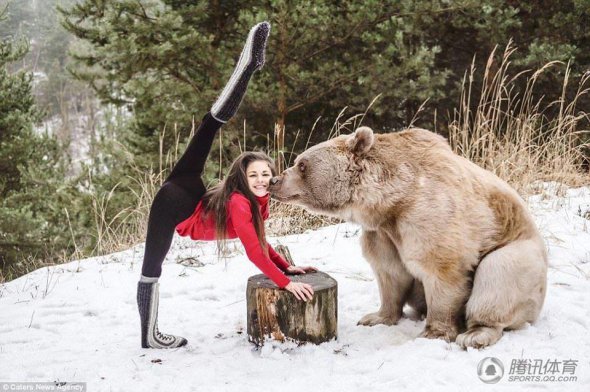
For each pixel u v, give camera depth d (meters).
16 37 13.91
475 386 2.86
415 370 3.03
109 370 3.21
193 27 8.90
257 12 8.70
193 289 4.64
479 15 9.30
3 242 10.98
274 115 9.03
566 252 4.98
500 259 3.30
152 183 7.23
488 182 3.55
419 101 10.24
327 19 8.54
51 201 11.51
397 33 8.46
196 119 8.66
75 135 32.81
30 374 3.19
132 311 4.23
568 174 6.84
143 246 6.08
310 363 3.21
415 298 3.89
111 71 9.58
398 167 3.42
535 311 3.48
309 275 3.69
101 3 8.46
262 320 3.40
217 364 3.25
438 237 3.31
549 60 8.73
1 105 12.03
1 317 4.19
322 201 3.53
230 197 3.35
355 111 9.59
